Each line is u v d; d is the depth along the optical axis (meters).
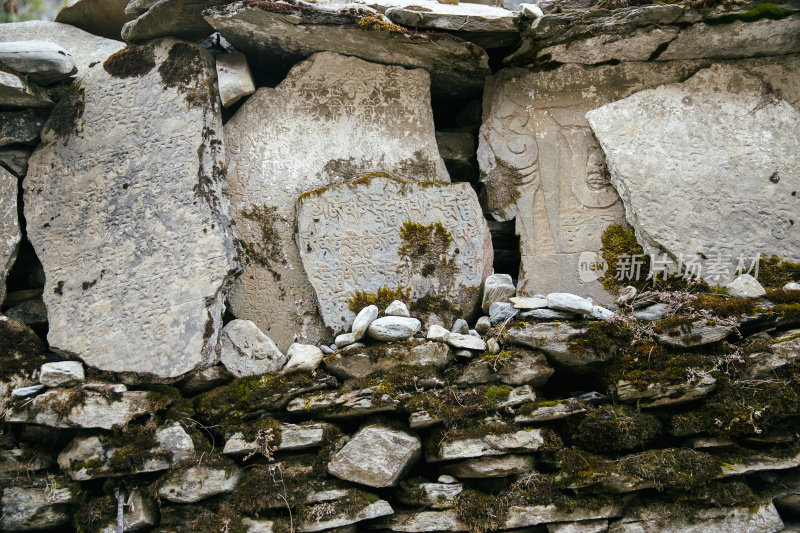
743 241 4.47
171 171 4.40
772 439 3.97
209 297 4.16
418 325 4.21
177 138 4.44
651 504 3.98
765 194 4.52
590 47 4.66
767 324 4.16
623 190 4.57
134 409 4.04
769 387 3.98
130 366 4.15
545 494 3.94
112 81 4.63
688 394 4.02
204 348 4.10
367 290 4.41
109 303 4.29
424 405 4.01
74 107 4.64
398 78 4.79
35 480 4.06
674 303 4.23
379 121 4.74
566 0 4.82
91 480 4.07
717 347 4.10
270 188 4.60
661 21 4.45
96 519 3.96
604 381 4.13
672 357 4.04
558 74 4.83
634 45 4.63
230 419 4.09
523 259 4.66
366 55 4.73
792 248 4.46
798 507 4.05
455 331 4.33
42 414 4.01
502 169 4.79
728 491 3.96
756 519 3.97
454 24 4.54
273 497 3.94
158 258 4.29
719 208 4.51
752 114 4.65
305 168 4.63
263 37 4.56
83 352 4.23
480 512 3.92
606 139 4.64
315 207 4.47
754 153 4.58
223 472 3.99
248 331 4.27
